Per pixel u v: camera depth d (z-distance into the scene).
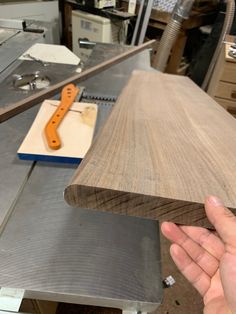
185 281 1.12
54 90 0.85
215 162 0.35
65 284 0.38
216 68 1.77
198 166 0.34
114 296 0.38
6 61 1.06
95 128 0.67
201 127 0.45
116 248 0.44
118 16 1.87
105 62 1.10
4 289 0.38
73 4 2.06
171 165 0.33
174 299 1.07
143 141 0.37
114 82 0.99
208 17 2.20
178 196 0.29
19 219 0.46
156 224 0.49
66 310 0.95
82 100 0.84
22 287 0.38
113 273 0.41
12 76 0.95
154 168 0.32
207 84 2.01
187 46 2.40
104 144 0.36
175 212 0.30
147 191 0.28
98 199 0.29
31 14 1.77
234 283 0.36
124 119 0.44
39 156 0.57
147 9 1.99
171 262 1.18
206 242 0.47
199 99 0.61
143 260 0.43
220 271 0.39
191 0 1.73
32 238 0.44
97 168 0.31
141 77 0.75
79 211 0.49
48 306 0.69
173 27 1.82
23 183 0.53
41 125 0.64
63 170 0.57
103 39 1.94
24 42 1.25
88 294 0.38
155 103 0.54
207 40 2.07
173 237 0.47
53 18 1.93
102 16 1.92
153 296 0.39
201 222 0.31
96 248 0.44
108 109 0.79
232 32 1.84
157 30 2.16
